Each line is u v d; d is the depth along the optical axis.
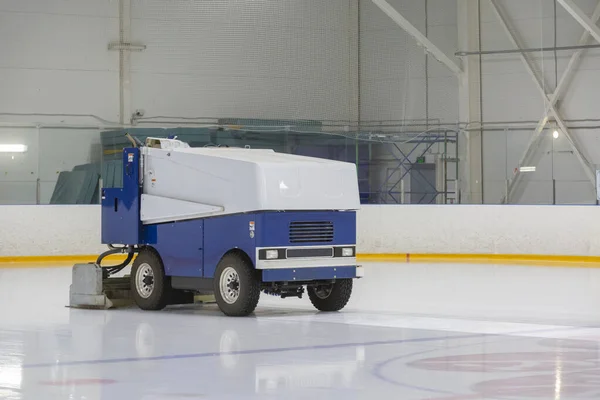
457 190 26.25
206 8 29.81
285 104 30.36
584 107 28.06
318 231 12.79
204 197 12.93
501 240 24.58
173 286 13.30
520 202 26.83
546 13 28.70
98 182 25.14
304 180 12.62
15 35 28.41
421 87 29.86
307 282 12.98
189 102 29.67
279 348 9.65
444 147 26.17
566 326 11.55
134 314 13.07
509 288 16.84
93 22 28.89
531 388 7.45
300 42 30.38
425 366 8.49
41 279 18.94
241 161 12.53
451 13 29.78
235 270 12.49
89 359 9.00
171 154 13.36
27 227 23.81
